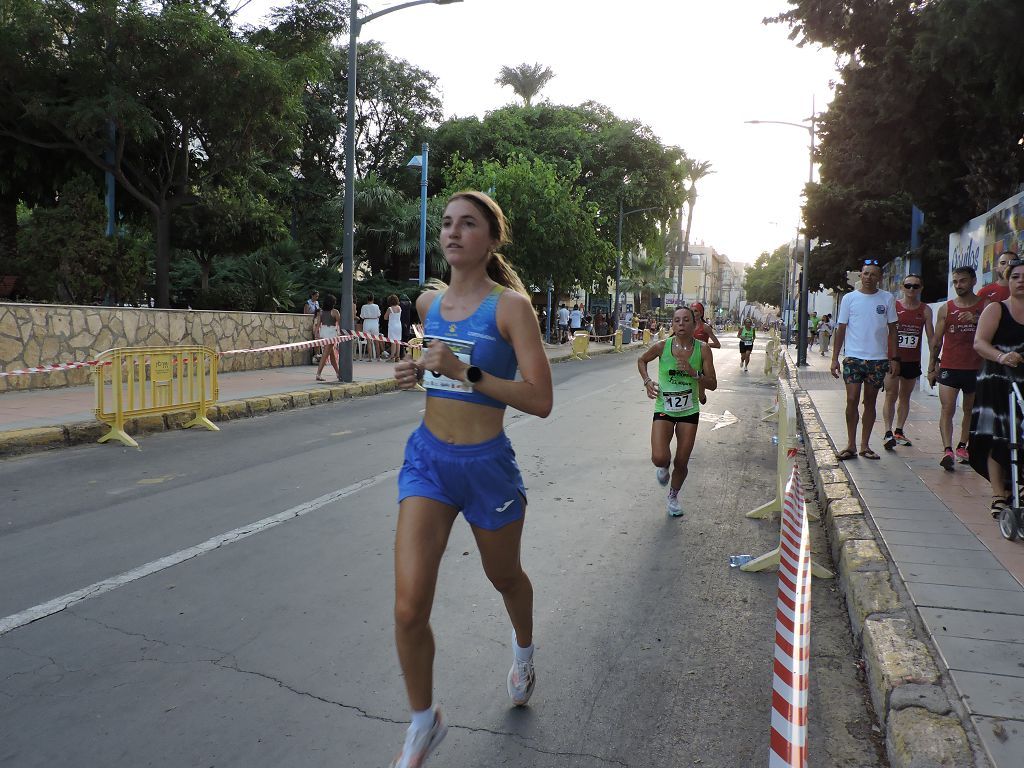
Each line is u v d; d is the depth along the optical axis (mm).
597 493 6977
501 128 38969
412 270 29625
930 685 3016
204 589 4383
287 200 33781
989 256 10797
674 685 3428
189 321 15062
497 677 3455
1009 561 4453
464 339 2654
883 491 6270
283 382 14547
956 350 7055
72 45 16062
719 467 8328
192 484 6914
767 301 111875
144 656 3557
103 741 2871
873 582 4148
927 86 10344
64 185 16391
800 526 3947
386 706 3162
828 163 16234
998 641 3377
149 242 24078
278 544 5203
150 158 19453
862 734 3053
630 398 14836
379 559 4930
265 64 17031
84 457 8062
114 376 8844
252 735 2934
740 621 4156
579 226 31312
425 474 2635
